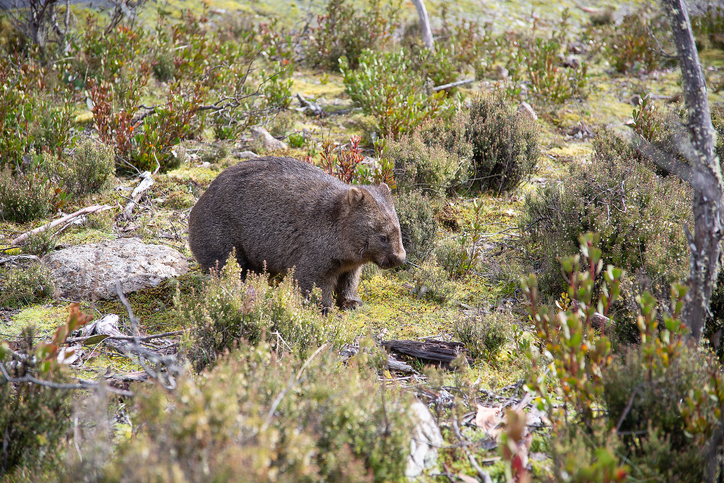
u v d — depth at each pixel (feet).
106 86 42.01
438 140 37.42
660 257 21.80
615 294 15.57
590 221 25.55
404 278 28.19
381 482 13.85
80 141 38.40
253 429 11.59
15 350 19.27
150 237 30.55
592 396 15.08
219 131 43.37
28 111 35.86
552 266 25.49
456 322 22.97
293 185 25.27
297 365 16.53
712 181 15.44
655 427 14.37
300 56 66.23
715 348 16.46
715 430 13.35
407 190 33.47
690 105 15.90
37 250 27.96
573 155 43.55
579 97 55.93
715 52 71.77
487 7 84.84
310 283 24.80
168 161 38.68
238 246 26.27
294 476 11.68
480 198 36.29
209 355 19.03
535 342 22.04
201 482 10.50
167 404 14.67
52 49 52.44
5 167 32.99
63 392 15.34
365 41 62.34
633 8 87.92
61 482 12.01
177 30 58.59
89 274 25.38
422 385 18.79
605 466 10.27
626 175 28.30
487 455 15.80
